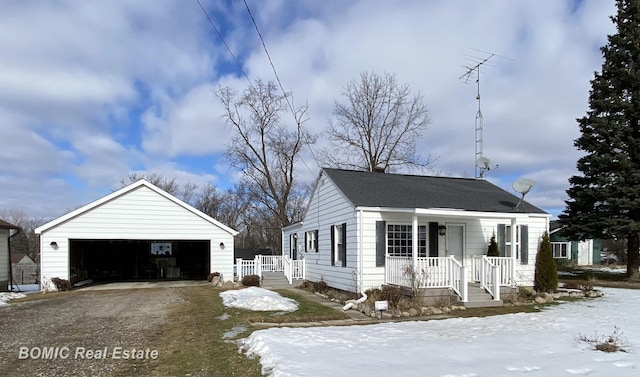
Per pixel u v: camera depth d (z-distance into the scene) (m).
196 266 24.86
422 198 15.04
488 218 14.70
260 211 43.12
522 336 8.35
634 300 14.30
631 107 21.22
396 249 14.26
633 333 8.68
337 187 15.51
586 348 7.34
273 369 6.00
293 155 36.16
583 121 22.72
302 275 20.08
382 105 34.66
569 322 9.96
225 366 6.40
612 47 22.23
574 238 23.48
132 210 19.05
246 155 35.84
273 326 9.51
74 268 19.55
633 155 21.30
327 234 16.84
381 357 6.58
